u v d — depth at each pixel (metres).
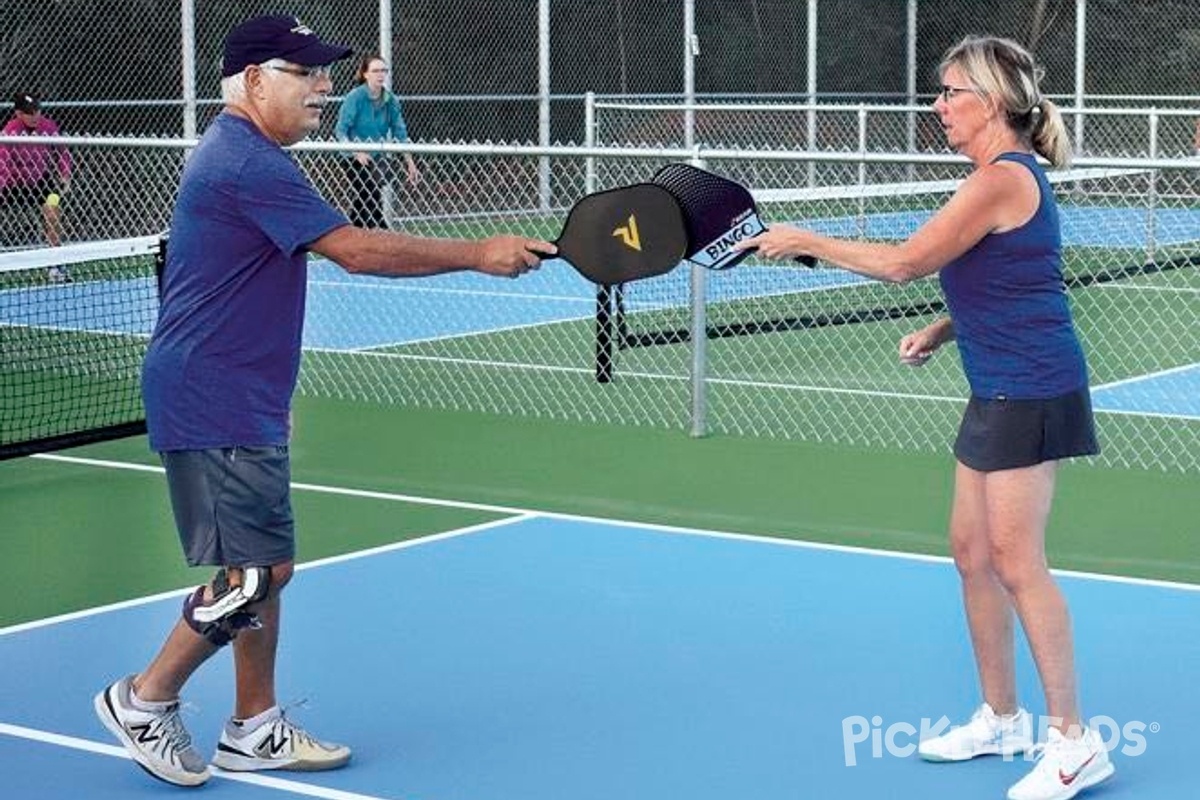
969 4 29.78
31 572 8.92
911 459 11.23
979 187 5.73
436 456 11.42
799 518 9.80
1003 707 6.30
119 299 16.42
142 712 6.11
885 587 8.40
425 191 23.94
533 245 5.67
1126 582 8.45
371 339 15.65
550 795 6.05
